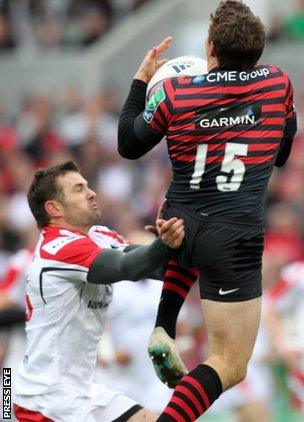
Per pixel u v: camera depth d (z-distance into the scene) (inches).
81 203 988.6
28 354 994.1
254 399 1510.8
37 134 2650.1
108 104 2763.3
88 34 3181.6
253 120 900.0
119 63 3070.9
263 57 2871.6
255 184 897.5
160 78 940.0
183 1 3139.8
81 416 978.1
